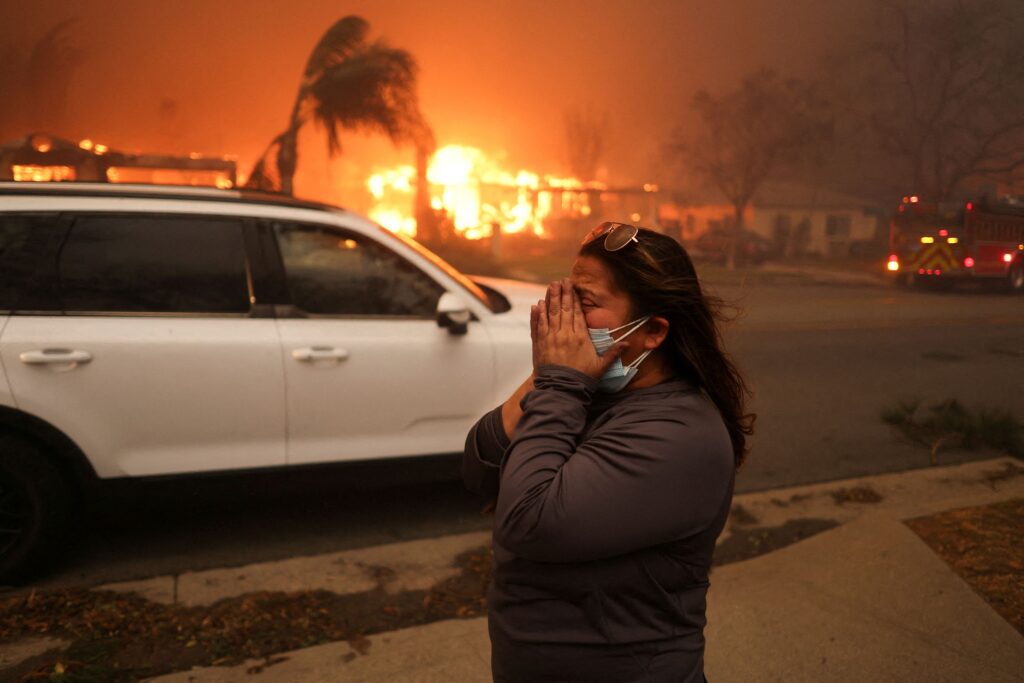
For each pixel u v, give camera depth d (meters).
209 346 3.74
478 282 5.18
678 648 1.29
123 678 2.76
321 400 3.94
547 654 1.28
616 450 1.22
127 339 3.62
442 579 3.65
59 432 3.51
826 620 3.14
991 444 5.39
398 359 4.07
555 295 1.34
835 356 9.29
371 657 2.90
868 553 3.65
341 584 3.57
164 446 3.71
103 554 3.88
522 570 1.29
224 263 3.88
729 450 1.30
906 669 2.79
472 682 2.75
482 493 1.49
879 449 5.72
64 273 3.63
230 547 3.99
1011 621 3.03
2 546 3.50
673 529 1.22
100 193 3.79
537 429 1.26
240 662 2.88
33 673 2.77
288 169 21.69
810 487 4.90
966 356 6.60
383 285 4.17
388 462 4.11
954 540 3.71
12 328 3.48
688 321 1.33
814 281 19.42
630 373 1.32
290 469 3.93
